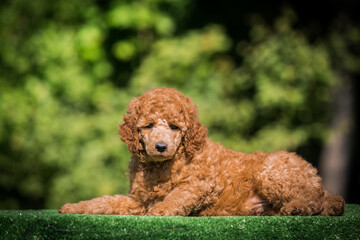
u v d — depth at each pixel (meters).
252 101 13.54
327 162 14.65
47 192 13.32
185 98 5.57
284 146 12.34
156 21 13.97
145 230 4.62
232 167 5.68
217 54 14.38
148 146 5.18
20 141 13.00
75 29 14.04
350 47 14.12
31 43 13.70
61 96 13.65
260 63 13.20
